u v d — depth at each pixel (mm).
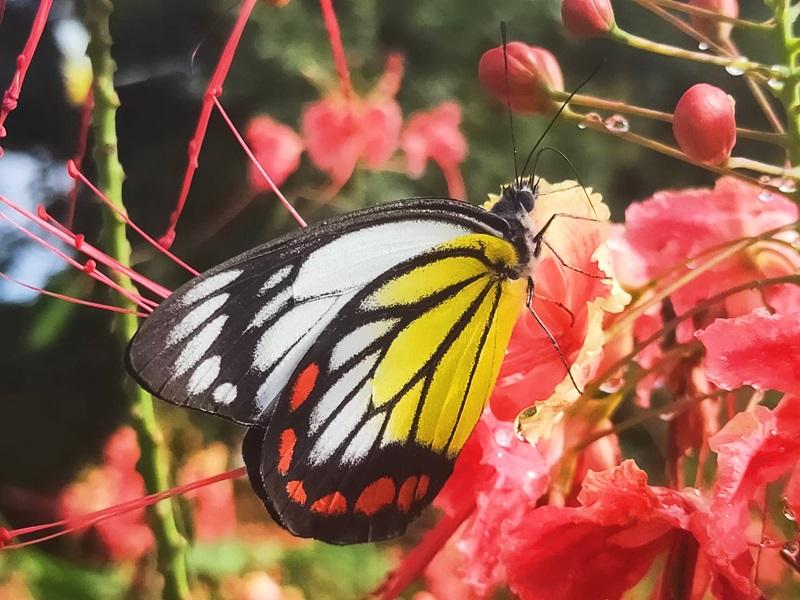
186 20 570
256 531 276
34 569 210
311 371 102
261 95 523
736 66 113
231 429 361
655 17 540
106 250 116
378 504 109
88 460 578
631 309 107
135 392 115
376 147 314
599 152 536
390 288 106
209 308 96
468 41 540
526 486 104
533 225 112
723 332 92
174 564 114
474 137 528
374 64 526
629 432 263
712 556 86
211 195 553
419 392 108
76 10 265
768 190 110
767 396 130
